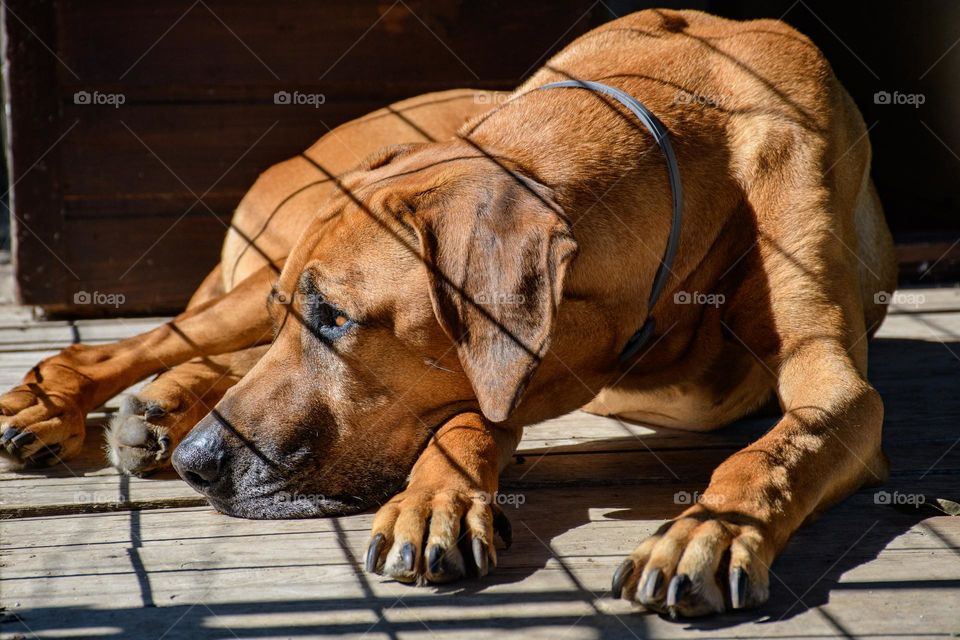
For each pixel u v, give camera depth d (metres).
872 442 2.88
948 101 6.64
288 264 2.94
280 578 2.54
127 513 3.00
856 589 2.45
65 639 2.25
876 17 7.23
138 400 3.35
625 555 2.65
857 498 3.04
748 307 3.12
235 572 2.58
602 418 3.89
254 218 4.30
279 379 2.92
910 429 3.67
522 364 2.57
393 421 2.91
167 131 5.43
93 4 5.23
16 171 5.27
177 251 5.54
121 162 5.41
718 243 3.11
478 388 2.62
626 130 2.96
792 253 3.07
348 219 2.85
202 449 2.88
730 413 3.54
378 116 4.41
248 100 5.48
